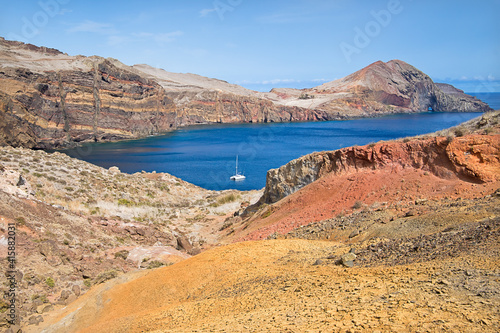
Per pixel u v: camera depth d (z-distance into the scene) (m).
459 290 8.74
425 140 26.92
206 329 10.87
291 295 12.11
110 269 24.98
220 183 89.56
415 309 8.23
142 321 14.50
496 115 27.75
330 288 11.59
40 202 30.83
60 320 17.55
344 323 8.38
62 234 27.31
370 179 28.03
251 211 42.38
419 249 13.30
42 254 23.55
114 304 17.95
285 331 8.83
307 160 35.78
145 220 42.47
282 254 18.70
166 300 16.91
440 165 24.91
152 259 28.33
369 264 13.50
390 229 18.41
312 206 29.89
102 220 35.50
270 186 40.09
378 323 7.93
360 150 30.39
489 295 8.10
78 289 21.69
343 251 16.61
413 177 25.59
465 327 6.96
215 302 14.16
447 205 19.58
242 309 12.38
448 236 13.62
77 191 42.41
